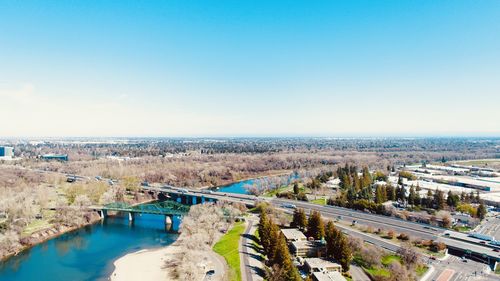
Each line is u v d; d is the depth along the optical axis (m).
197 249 195.38
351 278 166.12
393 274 159.25
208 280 170.00
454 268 174.38
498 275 166.62
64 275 188.00
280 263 161.38
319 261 178.12
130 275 185.25
